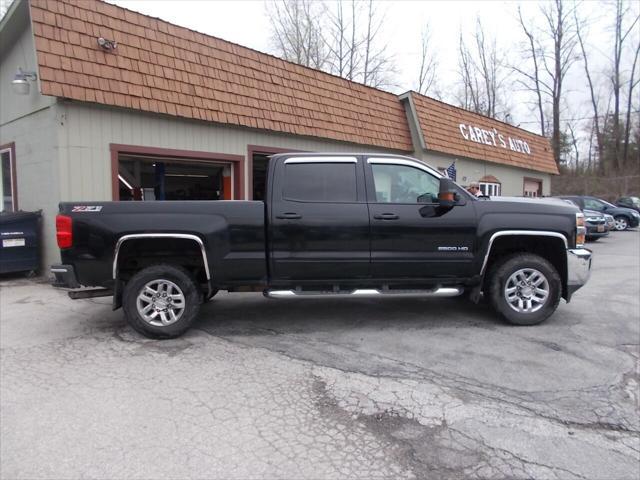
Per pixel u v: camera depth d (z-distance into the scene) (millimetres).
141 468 2697
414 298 6836
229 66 9578
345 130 11602
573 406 3438
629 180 35188
